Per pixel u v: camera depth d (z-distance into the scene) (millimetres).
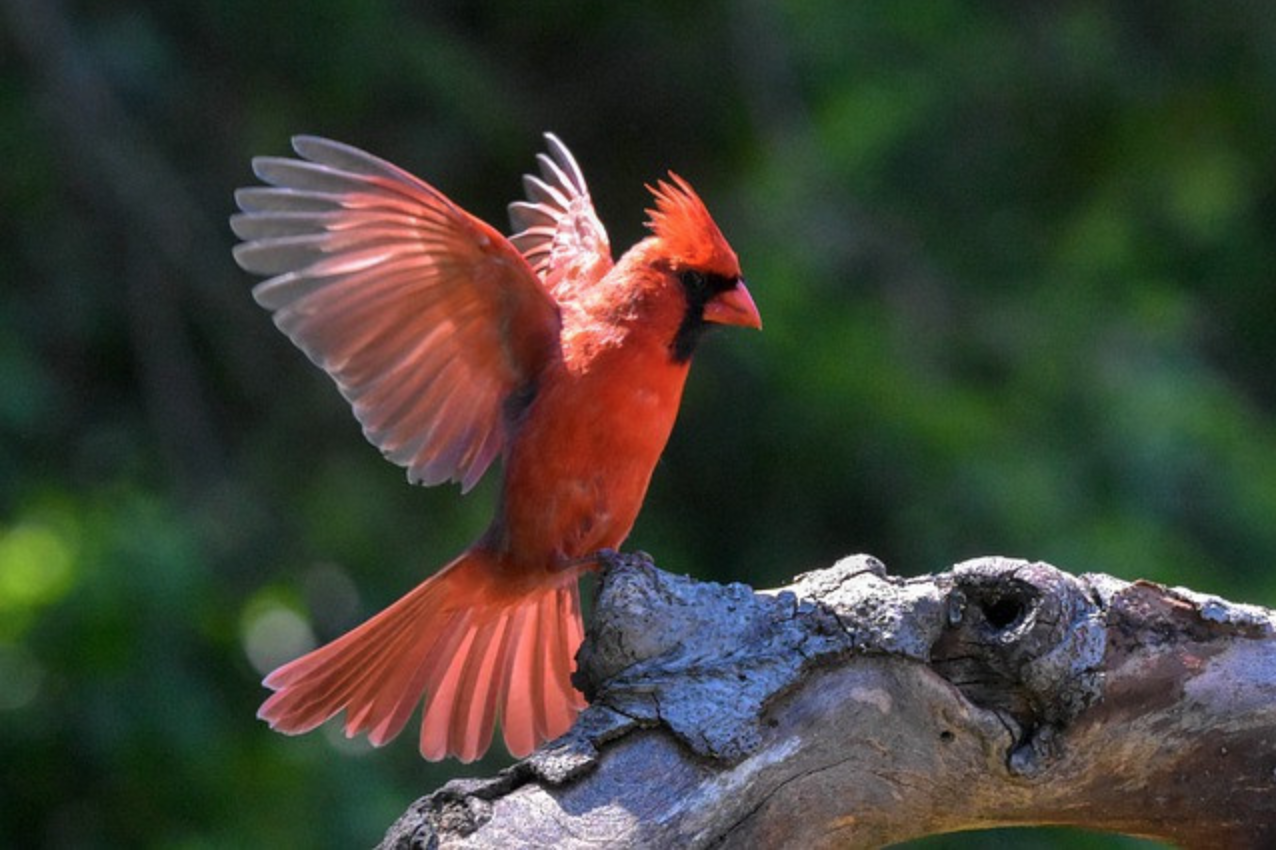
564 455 6961
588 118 15438
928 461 13898
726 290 7016
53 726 11266
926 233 15172
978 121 15602
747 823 5832
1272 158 16438
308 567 13336
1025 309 14891
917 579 6094
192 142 14008
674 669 5879
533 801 5613
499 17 14922
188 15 13758
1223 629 6086
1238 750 6105
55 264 13586
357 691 7043
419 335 7055
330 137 14273
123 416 13633
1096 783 6121
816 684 5938
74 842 11344
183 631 11586
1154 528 13664
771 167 14883
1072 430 14203
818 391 14164
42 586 11195
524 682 7188
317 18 13641
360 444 13969
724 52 15367
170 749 11406
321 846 11586
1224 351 16172
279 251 6734
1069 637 6000
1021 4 16109
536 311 7016
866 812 6039
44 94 13398
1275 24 16344
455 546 13516
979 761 6070
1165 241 16016
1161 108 16109
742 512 14484
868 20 15453
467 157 14789
